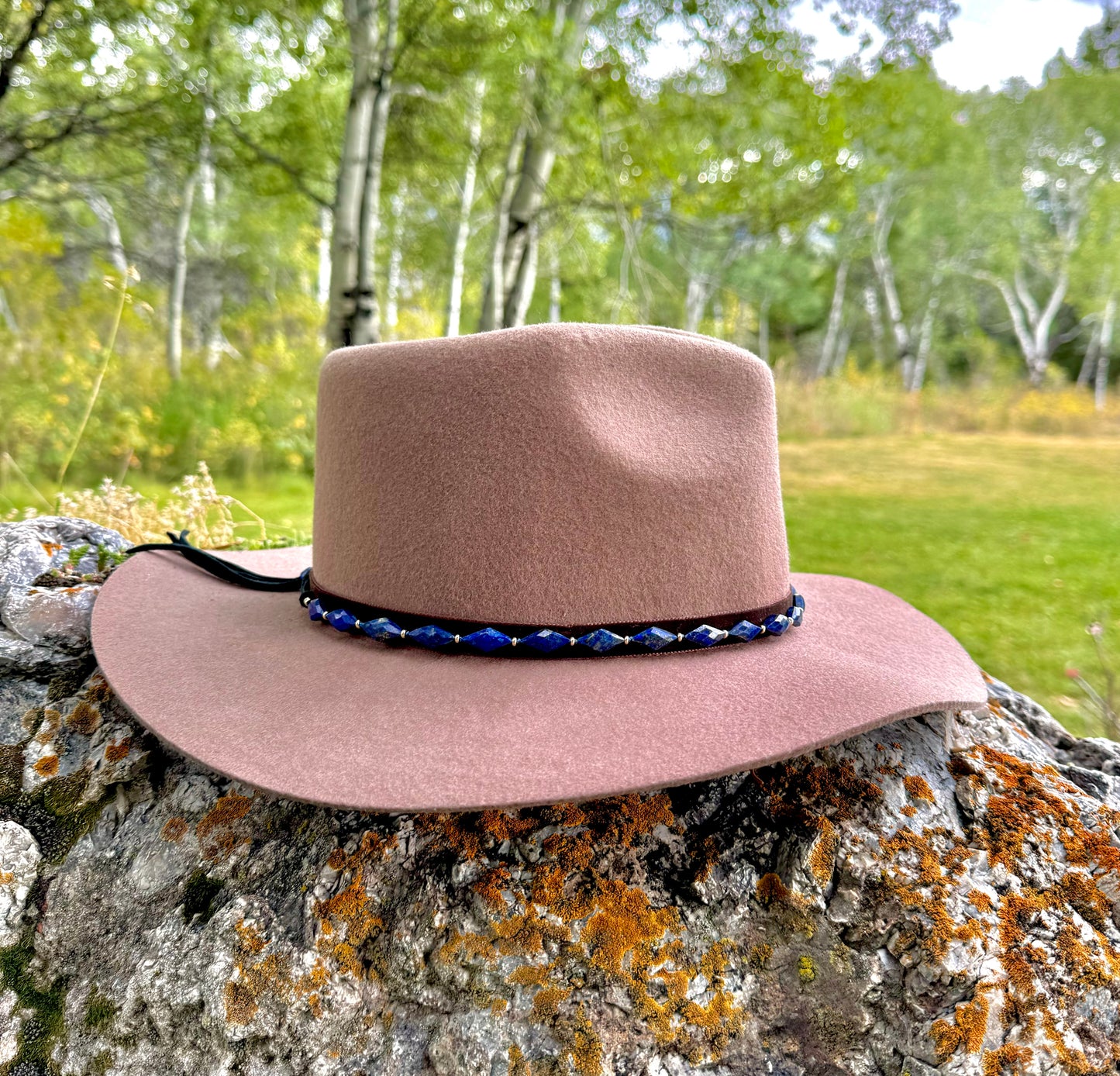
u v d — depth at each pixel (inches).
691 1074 35.0
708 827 40.8
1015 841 40.2
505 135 252.8
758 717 34.5
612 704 35.8
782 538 45.8
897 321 917.2
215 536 94.9
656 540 39.9
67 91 231.5
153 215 411.5
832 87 215.6
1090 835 41.1
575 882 38.3
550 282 385.4
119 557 60.2
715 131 219.8
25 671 50.6
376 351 42.9
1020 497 293.0
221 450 249.9
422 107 237.1
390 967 37.3
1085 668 128.3
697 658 39.9
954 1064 33.7
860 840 39.1
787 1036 36.4
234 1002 36.7
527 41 168.7
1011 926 36.9
